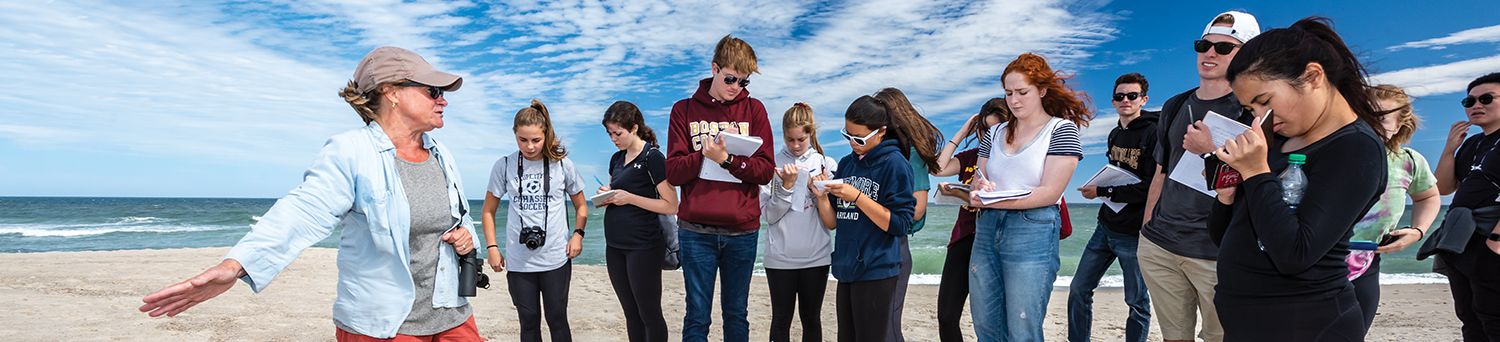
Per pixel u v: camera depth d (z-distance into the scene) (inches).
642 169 182.9
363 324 94.7
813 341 169.8
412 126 100.7
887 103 155.6
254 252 82.7
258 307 278.5
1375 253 131.7
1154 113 178.5
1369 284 132.2
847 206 149.7
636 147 186.2
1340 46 84.3
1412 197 148.3
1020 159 141.9
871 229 144.9
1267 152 82.8
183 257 478.6
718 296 326.3
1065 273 544.4
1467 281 149.7
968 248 166.9
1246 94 84.0
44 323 243.8
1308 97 80.0
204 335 230.4
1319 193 79.4
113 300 291.9
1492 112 145.9
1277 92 80.5
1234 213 92.7
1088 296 190.1
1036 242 137.6
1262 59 81.3
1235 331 91.8
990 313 146.5
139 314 262.7
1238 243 90.4
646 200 179.2
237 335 230.7
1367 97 82.7
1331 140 80.6
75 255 493.7
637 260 180.1
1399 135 134.1
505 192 185.9
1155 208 139.6
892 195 142.4
